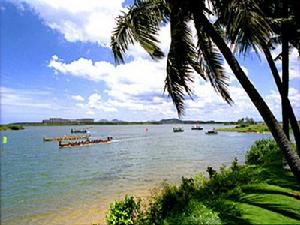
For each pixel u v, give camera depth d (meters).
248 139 109.94
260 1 12.68
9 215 23.33
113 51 10.59
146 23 10.35
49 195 30.00
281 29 14.56
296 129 15.06
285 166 17.80
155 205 12.57
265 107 9.31
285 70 14.91
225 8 8.95
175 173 40.19
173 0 10.07
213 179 16.27
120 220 12.15
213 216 7.96
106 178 38.53
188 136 141.38
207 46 10.80
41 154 71.50
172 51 10.36
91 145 93.88
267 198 12.02
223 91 11.09
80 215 22.67
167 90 10.68
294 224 9.15
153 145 90.75
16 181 38.31
